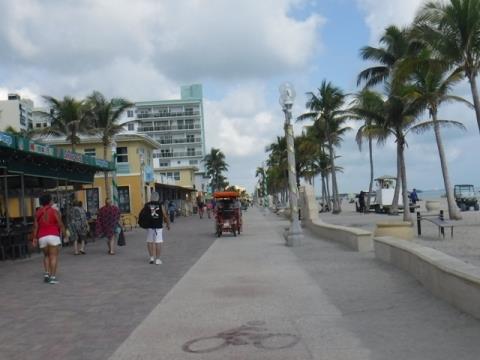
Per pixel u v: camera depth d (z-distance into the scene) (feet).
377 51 127.95
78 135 142.82
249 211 255.09
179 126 472.44
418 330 21.54
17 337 23.24
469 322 22.00
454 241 59.67
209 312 26.68
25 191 94.12
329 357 18.66
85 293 33.88
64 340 22.45
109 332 23.52
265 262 46.14
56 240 38.88
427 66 82.17
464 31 74.33
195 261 49.11
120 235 69.21
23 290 36.06
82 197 140.77
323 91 168.35
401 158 106.73
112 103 137.90
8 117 289.94
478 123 76.13
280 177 255.50
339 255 49.06
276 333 22.17
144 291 33.73
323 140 181.98
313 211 86.02
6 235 56.90
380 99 107.14
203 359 19.08
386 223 53.11
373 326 22.61
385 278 34.35
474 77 76.95
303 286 33.04
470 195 159.22
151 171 144.36
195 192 266.98
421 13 76.54
